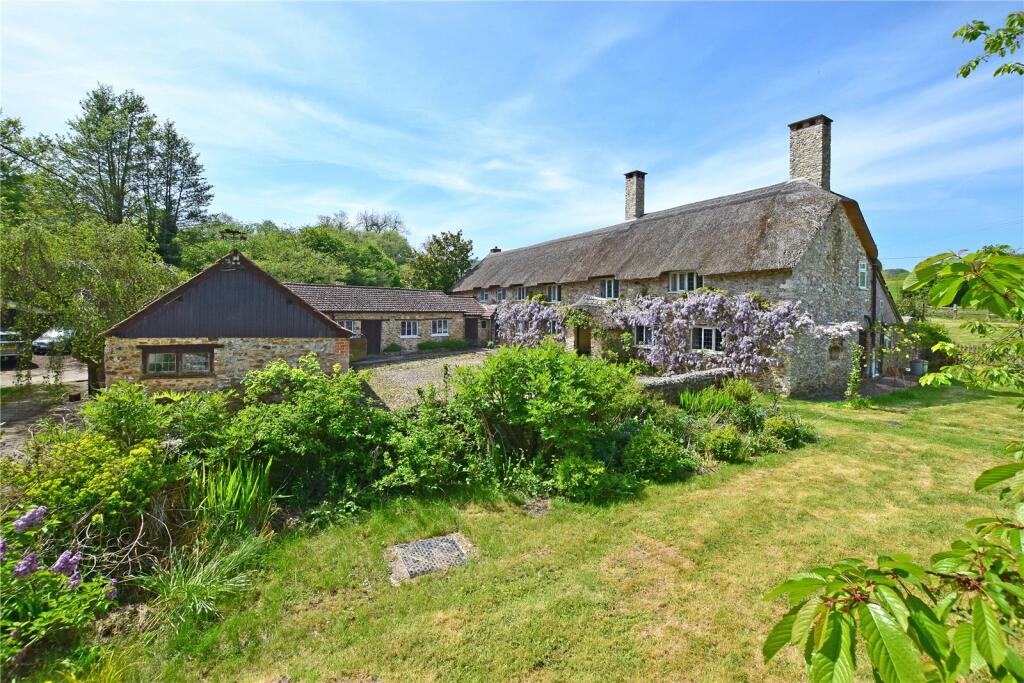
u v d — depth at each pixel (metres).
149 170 37.56
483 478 7.63
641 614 4.57
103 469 5.21
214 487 5.90
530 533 6.16
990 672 1.15
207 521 5.57
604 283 23.84
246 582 4.99
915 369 19.95
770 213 17.41
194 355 11.23
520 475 7.68
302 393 7.71
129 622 4.39
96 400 6.54
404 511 6.70
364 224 76.19
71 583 4.10
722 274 17.39
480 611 4.63
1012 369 4.07
